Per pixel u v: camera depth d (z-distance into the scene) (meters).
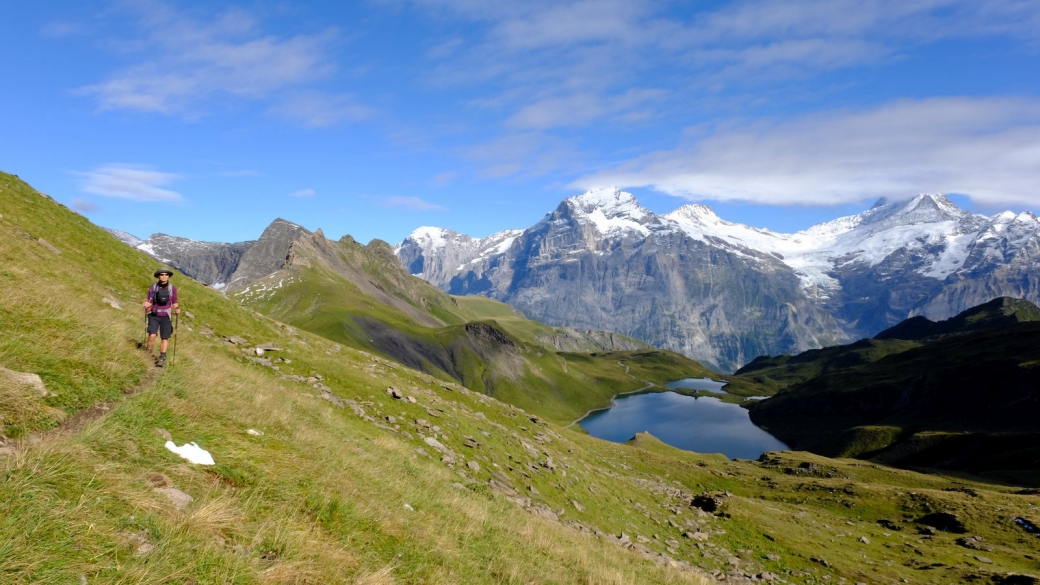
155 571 7.04
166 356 17.52
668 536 40.47
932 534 61.50
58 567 6.38
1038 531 59.12
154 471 9.61
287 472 12.35
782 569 39.81
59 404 11.03
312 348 42.72
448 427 34.78
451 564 12.64
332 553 9.75
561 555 19.11
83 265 32.34
